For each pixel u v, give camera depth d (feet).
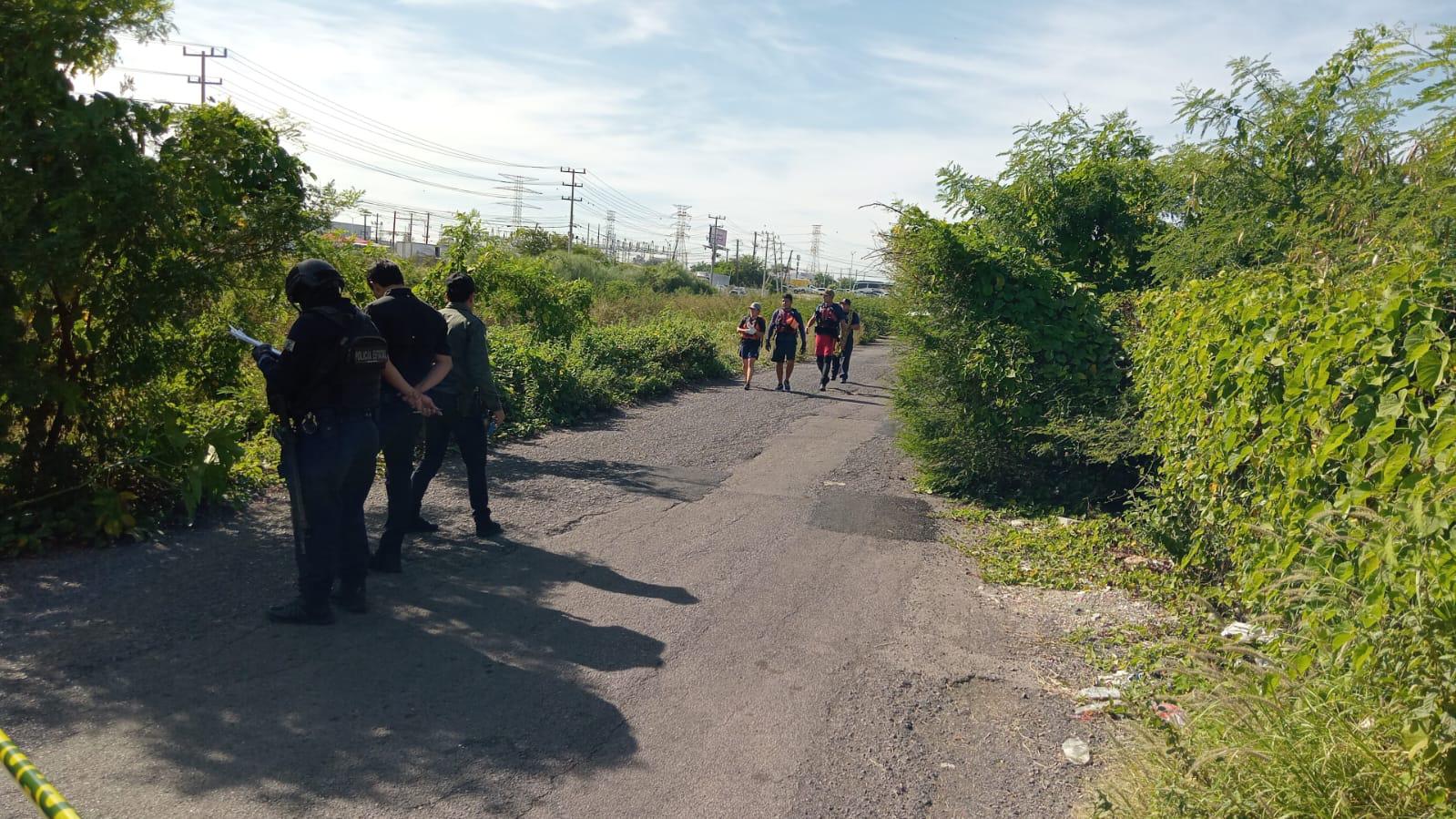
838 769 13.52
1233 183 32.48
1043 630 19.92
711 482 32.48
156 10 21.22
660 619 18.76
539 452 35.65
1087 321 31.60
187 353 23.48
